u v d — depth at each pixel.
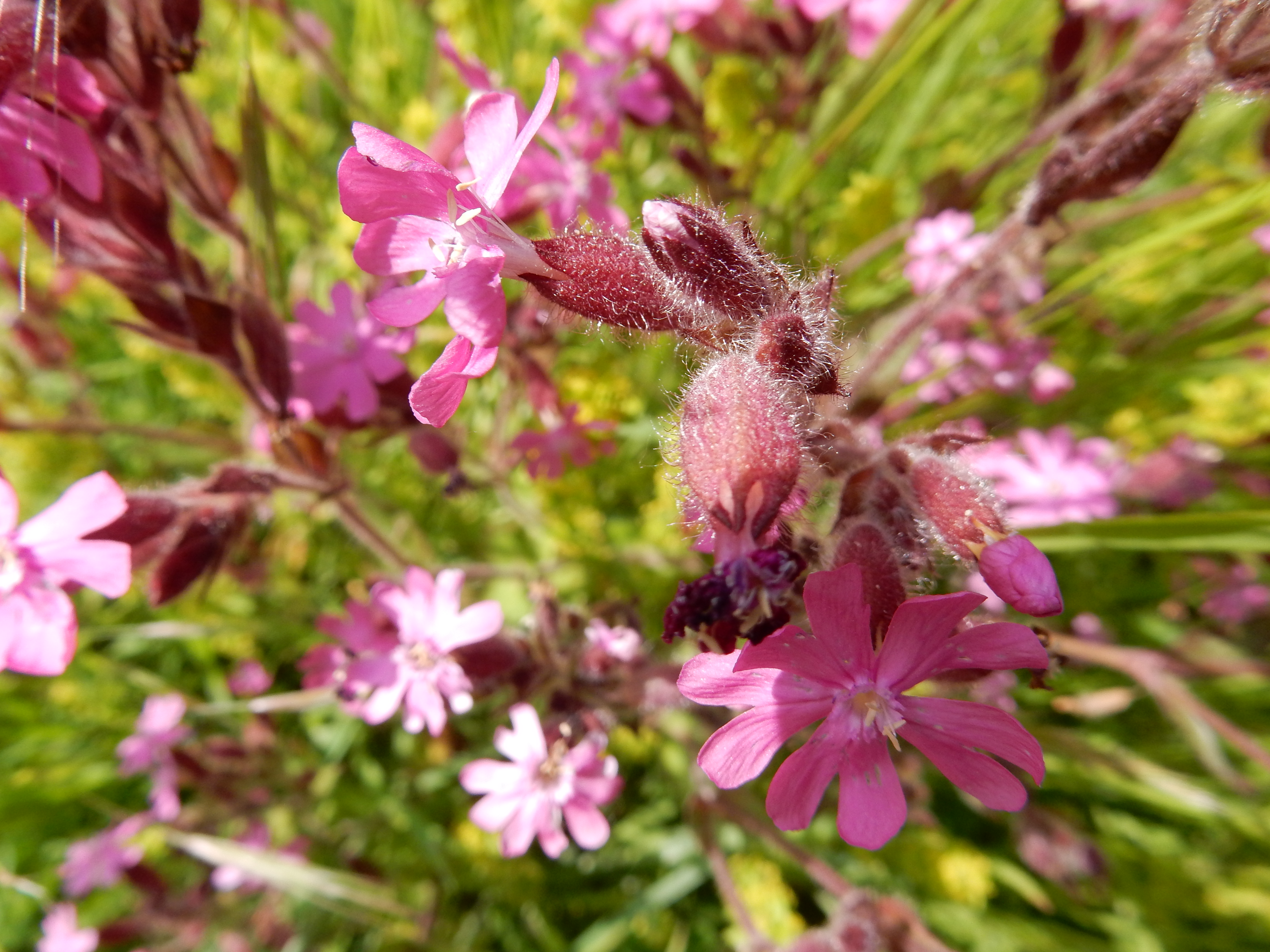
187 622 0.13
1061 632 0.13
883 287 0.14
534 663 0.09
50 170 0.06
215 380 0.13
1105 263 0.10
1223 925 0.12
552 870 0.12
